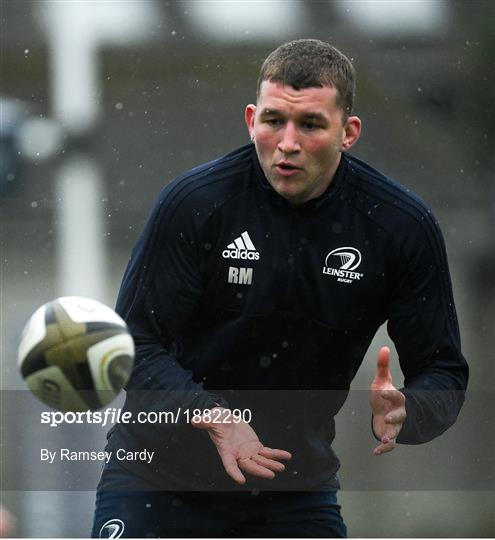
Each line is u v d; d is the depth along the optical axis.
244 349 18.31
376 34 85.62
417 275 18.09
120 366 16.72
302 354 18.36
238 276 17.84
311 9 87.88
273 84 16.86
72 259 59.03
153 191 75.44
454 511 27.03
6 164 72.62
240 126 84.75
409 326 18.39
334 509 19.41
